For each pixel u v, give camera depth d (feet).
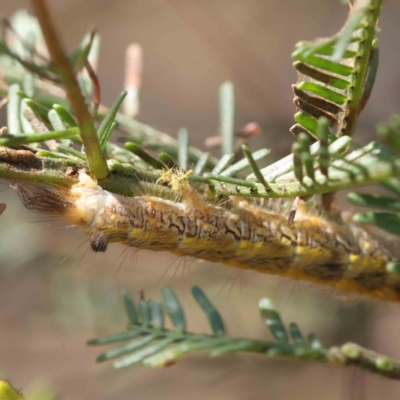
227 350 0.59
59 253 0.78
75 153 0.56
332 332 0.76
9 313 0.85
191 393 0.88
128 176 0.59
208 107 1.16
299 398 0.87
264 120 0.81
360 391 0.78
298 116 0.56
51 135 0.53
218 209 0.61
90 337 0.89
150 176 0.59
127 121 0.65
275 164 0.56
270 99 0.82
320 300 0.78
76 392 0.88
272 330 0.60
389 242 0.64
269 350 0.59
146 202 0.59
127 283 0.79
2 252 0.77
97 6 1.12
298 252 0.63
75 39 1.13
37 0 0.48
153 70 1.17
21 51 0.63
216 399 0.87
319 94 0.56
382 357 0.59
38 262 0.78
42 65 0.60
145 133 0.65
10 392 0.55
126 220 0.59
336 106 0.56
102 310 0.76
